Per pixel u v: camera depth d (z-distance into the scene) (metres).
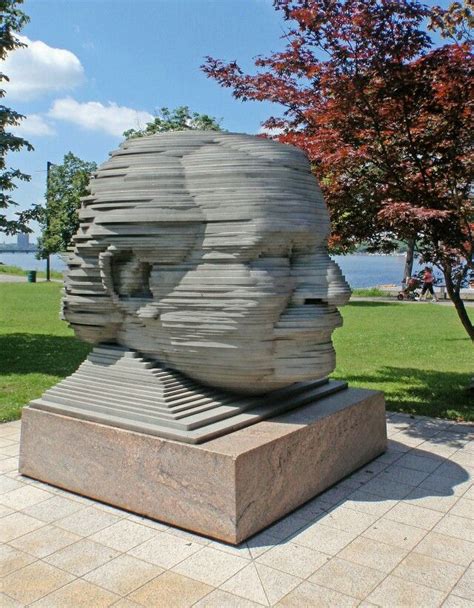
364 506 5.27
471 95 7.76
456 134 8.09
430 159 8.41
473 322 19.19
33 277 36.19
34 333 15.99
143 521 4.94
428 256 8.34
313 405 6.04
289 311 5.22
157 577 4.07
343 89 7.90
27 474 5.89
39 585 3.97
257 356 5.09
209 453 4.59
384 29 7.62
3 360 12.23
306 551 4.44
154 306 5.33
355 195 8.69
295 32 8.18
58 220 30.16
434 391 9.83
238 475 4.49
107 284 5.53
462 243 8.37
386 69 7.77
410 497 5.47
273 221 5.03
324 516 5.05
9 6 12.42
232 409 5.38
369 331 17.28
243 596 3.85
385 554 4.41
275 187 5.14
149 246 5.22
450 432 7.61
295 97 8.45
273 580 4.03
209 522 4.62
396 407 8.83
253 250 5.00
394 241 9.12
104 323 5.77
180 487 4.77
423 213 7.07
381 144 8.26
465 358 13.12
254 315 4.96
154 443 4.91
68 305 5.93
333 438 5.73
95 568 4.18
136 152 5.44
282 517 5.00
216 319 5.03
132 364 5.49
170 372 5.47
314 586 3.97
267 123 9.11
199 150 5.34
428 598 3.85
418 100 7.97
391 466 6.30
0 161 12.45
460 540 4.63
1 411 8.37
